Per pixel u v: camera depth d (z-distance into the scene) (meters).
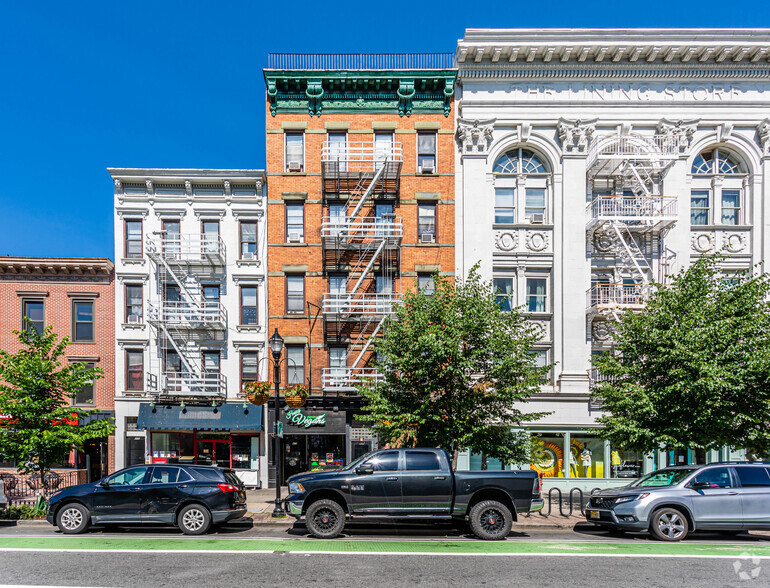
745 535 11.32
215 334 20.81
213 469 11.59
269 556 8.73
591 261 20.84
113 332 20.86
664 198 20.19
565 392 19.64
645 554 9.00
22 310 20.75
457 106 21.16
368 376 16.55
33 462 13.67
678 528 10.48
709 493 10.59
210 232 21.14
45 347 14.45
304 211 21.11
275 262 20.84
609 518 10.91
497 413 14.56
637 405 13.28
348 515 10.72
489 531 10.59
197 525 10.95
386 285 20.91
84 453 20.25
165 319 20.42
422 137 21.30
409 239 20.91
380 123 21.11
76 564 8.14
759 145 20.61
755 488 10.66
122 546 9.52
